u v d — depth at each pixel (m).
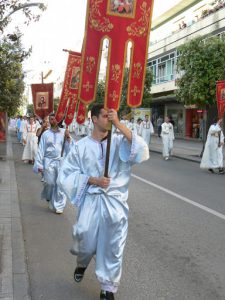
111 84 4.32
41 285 4.94
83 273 4.76
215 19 31.92
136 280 5.11
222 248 6.38
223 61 19.66
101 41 4.32
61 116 8.62
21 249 6.11
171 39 39.91
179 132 43.00
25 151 17.34
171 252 6.18
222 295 4.73
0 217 7.91
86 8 4.31
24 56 10.59
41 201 9.75
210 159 15.41
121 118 30.50
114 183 4.32
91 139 4.43
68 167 4.41
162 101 44.78
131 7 4.30
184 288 4.90
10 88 11.51
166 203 9.66
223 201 9.92
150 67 45.94
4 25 9.18
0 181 12.06
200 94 19.84
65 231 7.25
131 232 7.23
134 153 4.17
